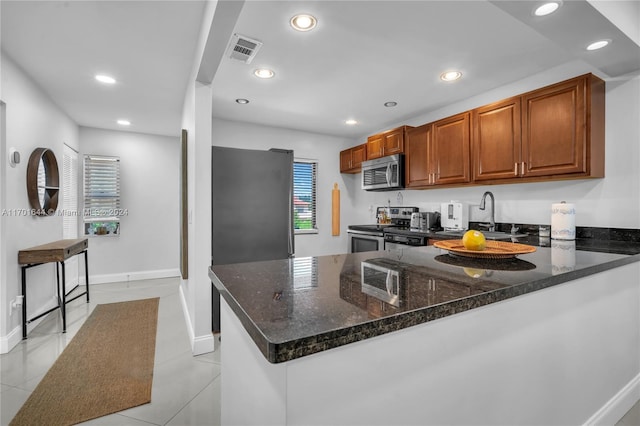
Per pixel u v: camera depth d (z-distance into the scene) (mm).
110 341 2559
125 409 1698
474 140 2834
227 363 1157
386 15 1827
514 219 2871
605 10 1488
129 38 2133
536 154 2369
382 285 952
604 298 1506
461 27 1951
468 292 865
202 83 2346
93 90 3035
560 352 1271
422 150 3371
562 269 1153
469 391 949
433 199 3742
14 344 2443
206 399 1798
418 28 1960
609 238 2232
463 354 929
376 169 3941
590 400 1449
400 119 3906
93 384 1935
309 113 3682
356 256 1493
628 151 2143
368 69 2537
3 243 2350
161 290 4090
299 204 4590
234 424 1059
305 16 1839
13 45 2219
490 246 1527
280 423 666
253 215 2797
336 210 4820
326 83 2826
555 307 1240
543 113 2330
